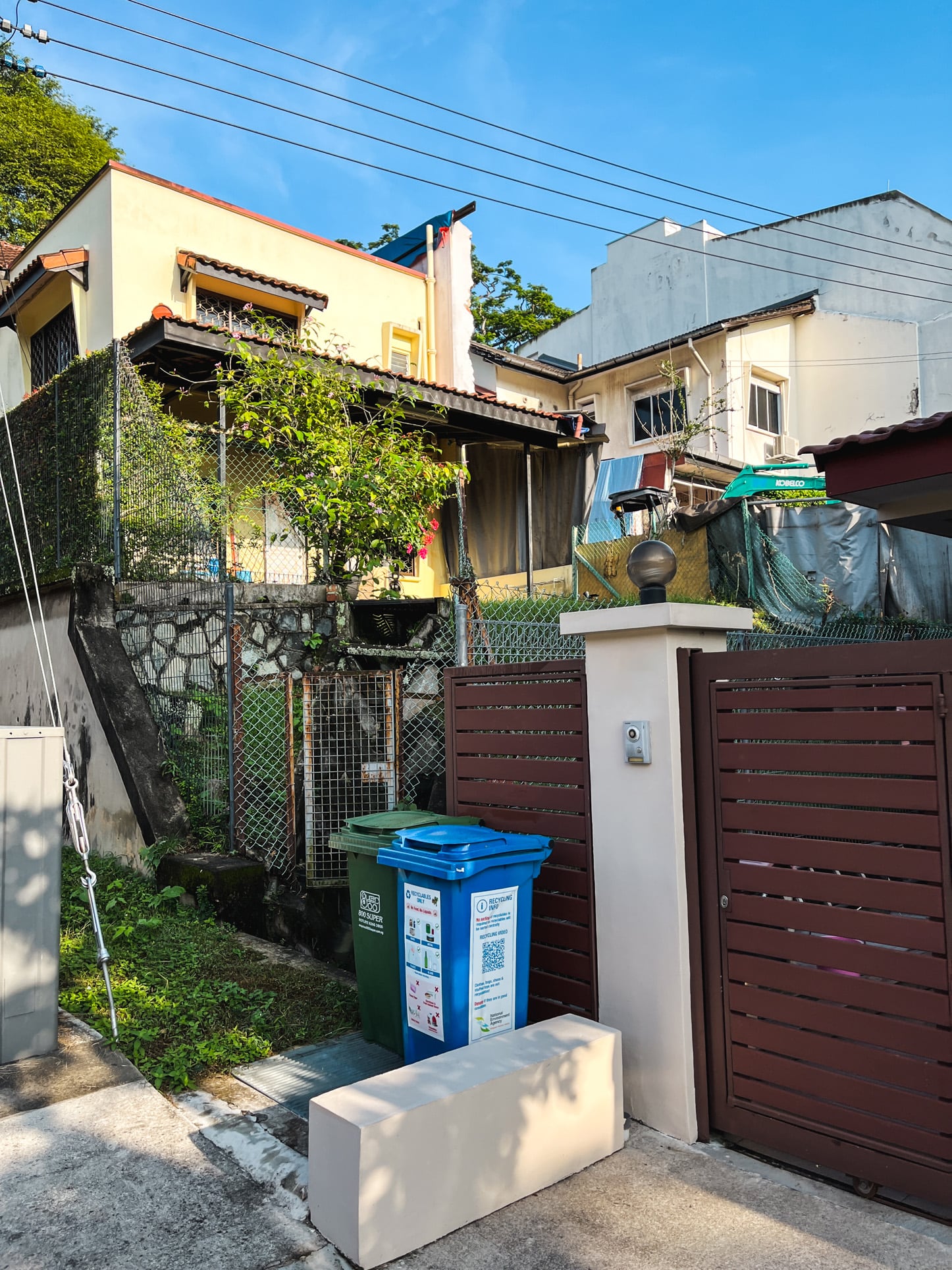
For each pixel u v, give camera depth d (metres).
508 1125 3.03
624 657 3.74
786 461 16.58
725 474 16.28
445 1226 2.83
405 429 12.05
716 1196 3.05
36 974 3.92
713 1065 3.48
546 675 4.14
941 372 17.50
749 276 20.27
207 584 7.35
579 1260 2.69
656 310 21.75
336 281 13.72
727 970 3.44
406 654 6.98
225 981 4.86
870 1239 2.77
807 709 3.24
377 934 4.05
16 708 9.09
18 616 9.13
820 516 11.99
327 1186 2.76
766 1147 3.34
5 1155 3.13
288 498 8.88
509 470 13.40
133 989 4.66
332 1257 2.67
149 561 7.89
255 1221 2.82
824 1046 3.15
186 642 7.09
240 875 5.87
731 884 3.43
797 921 3.24
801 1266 2.63
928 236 17.95
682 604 3.57
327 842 5.66
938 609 12.24
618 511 13.09
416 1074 3.03
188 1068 3.88
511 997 3.67
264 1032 4.29
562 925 4.01
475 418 11.81
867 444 5.98
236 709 6.36
